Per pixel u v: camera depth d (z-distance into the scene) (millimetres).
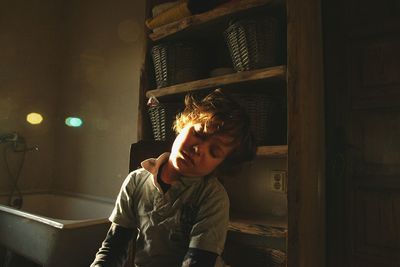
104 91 2576
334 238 1433
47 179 2871
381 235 1337
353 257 1389
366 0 1451
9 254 1922
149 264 699
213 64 1766
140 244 732
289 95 1129
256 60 1254
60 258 1548
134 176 792
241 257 1425
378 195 1360
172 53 1523
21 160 2701
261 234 1183
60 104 2965
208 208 677
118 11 2553
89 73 2730
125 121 2381
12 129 2674
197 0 1434
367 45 1433
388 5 1396
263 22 1245
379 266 1328
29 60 2809
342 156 1442
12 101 2682
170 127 1498
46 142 2889
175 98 1630
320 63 1442
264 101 1287
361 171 1405
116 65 2506
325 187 1466
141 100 1629
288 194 1101
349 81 1459
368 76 1418
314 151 1292
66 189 2777
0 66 2619
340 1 1511
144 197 737
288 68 1144
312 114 1280
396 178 1325
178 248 689
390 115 1361
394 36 1373
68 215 2541
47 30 2951
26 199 2604
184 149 621
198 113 631
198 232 653
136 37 2385
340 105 1469
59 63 3020
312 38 1346
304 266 1123
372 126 1396
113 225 797
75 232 1587
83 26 2855
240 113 636
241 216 1425
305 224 1152
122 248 776
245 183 1628
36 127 2828
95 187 2541
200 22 1427
